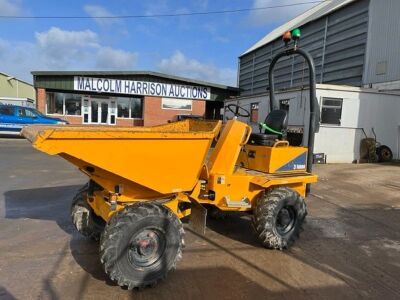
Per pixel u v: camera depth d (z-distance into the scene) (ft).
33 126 12.68
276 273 13.53
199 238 16.79
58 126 13.21
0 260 13.71
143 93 83.76
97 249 14.97
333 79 60.13
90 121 85.81
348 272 13.92
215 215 19.44
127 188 12.19
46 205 21.42
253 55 86.22
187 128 17.35
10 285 11.85
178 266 13.74
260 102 56.24
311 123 16.98
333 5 69.87
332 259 15.11
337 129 45.42
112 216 11.59
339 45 58.80
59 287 11.85
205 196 14.38
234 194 15.06
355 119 46.06
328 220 20.85
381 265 14.74
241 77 92.84
